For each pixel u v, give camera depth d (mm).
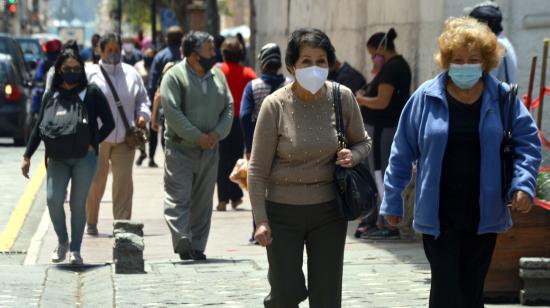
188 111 21453
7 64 49156
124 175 25141
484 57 12336
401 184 12867
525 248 16797
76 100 20797
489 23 17969
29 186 35250
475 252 12641
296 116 12656
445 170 12430
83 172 21016
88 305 16984
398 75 24016
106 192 34062
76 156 20641
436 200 12398
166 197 21453
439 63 12492
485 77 12531
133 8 137750
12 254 23625
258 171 12711
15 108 48812
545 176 16750
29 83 51094
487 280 16828
